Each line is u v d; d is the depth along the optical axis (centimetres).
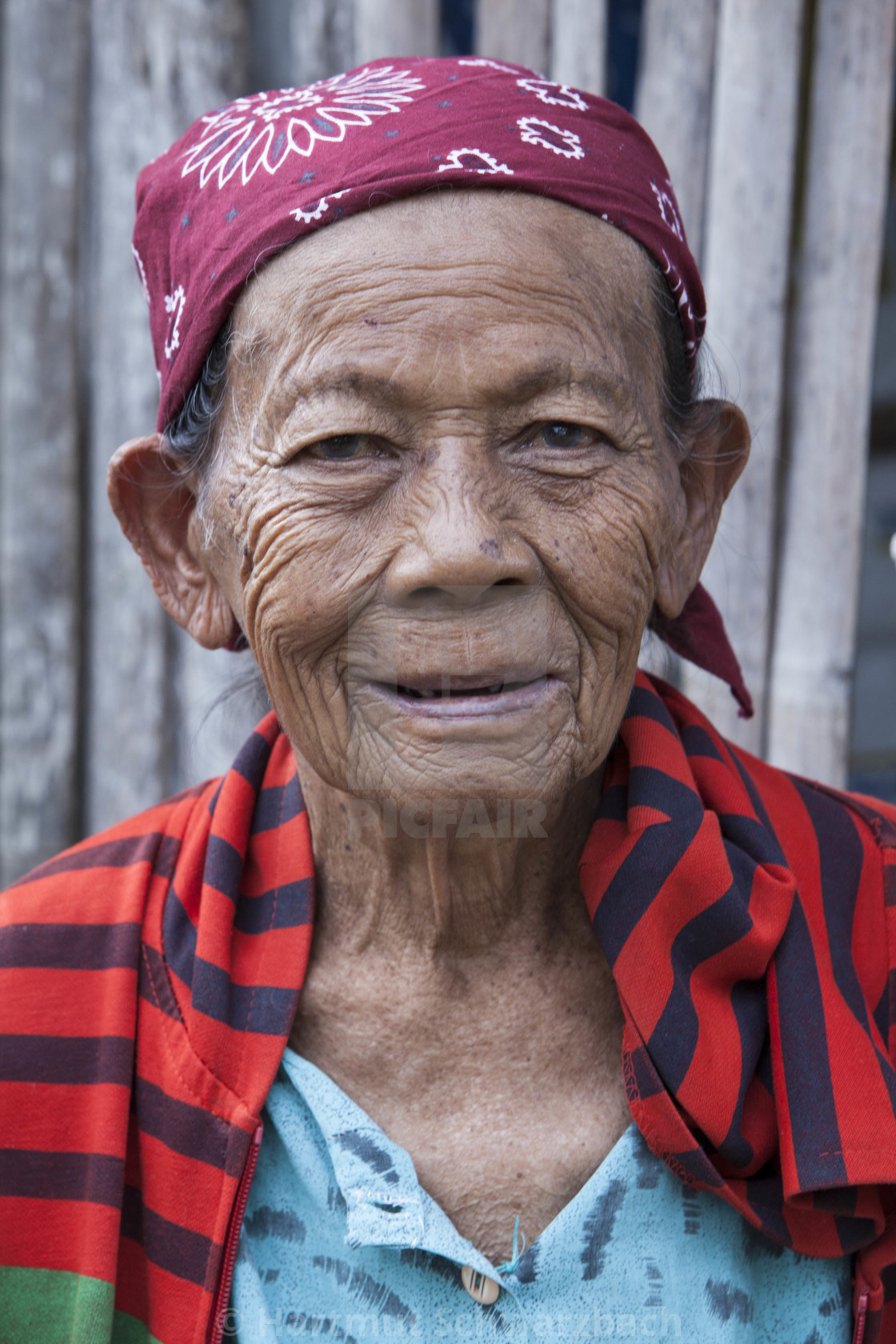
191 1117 84
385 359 72
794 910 86
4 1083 89
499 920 89
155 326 89
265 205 76
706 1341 80
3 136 205
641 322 79
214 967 87
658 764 89
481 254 72
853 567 175
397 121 75
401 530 74
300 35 188
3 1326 86
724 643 100
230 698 113
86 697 214
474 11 194
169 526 92
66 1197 87
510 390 73
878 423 257
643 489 79
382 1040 88
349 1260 82
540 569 75
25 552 208
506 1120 86
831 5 164
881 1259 83
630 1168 81
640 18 188
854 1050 81
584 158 77
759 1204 80
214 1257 81
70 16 196
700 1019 81
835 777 179
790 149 167
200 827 98
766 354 170
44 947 93
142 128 194
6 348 205
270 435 77
